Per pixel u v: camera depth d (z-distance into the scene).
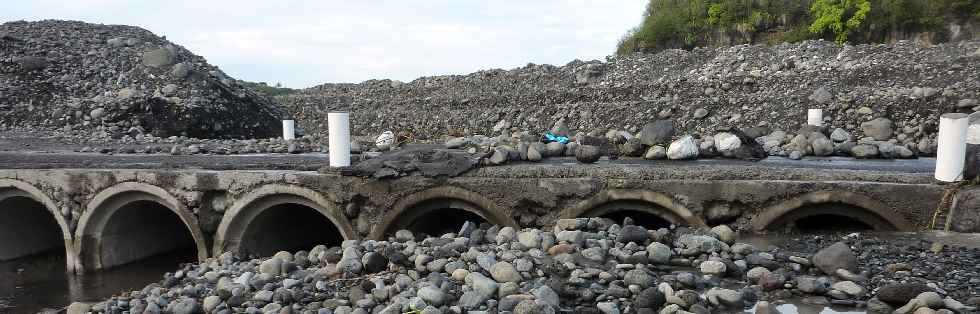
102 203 13.41
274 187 11.99
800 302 6.43
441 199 11.21
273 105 29.27
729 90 23.11
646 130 12.50
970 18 28.67
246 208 12.30
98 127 21.00
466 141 13.53
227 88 25.67
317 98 35.84
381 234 11.40
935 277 6.80
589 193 10.51
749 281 6.99
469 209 11.14
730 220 10.00
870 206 9.34
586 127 23.61
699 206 10.03
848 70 21.53
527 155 11.90
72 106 21.92
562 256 7.54
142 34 27.42
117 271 14.06
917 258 7.50
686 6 36.50
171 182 12.74
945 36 28.86
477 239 8.64
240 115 25.11
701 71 26.33
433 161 11.38
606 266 7.33
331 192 11.65
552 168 10.84
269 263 8.73
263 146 16.70
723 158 12.09
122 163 14.29
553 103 26.64
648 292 6.36
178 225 16.33
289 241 14.21
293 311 7.11
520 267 7.25
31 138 19.34
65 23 27.22
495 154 11.43
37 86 22.84
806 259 7.28
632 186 10.32
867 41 29.97
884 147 12.12
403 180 11.23
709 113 20.70
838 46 24.94
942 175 9.24
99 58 24.80
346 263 8.20
